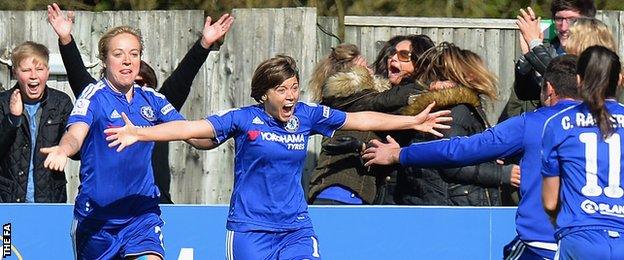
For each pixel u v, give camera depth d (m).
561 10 24.47
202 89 29.84
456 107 22.80
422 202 23.55
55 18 24.00
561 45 24.66
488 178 22.78
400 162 20.62
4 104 25.28
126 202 21.56
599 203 18.42
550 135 18.91
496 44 30.31
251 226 21.31
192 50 24.30
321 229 23.67
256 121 21.28
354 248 23.67
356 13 41.28
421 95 22.97
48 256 23.84
